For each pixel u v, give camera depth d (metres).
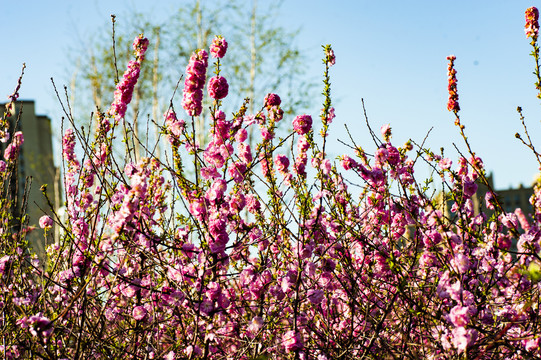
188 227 4.34
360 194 4.51
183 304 4.07
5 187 4.66
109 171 3.98
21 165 20.52
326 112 4.10
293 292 4.20
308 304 4.47
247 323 4.30
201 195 3.89
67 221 4.36
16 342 3.94
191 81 3.89
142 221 3.90
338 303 4.68
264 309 4.39
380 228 4.33
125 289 4.05
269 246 4.35
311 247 4.00
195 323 3.87
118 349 4.02
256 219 4.31
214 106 4.04
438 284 3.72
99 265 3.64
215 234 3.75
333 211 4.03
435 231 4.06
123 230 3.58
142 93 15.95
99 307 4.12
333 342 4.16
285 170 4.45
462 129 3.95
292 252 3.99
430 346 3.75
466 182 4.14
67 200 4.43
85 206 4.36
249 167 4.09
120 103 4.08
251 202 4.36
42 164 20.69
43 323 3.44
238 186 4.08
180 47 16.78
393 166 4.12
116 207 3.81
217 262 3.83
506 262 4.12
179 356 4.14
